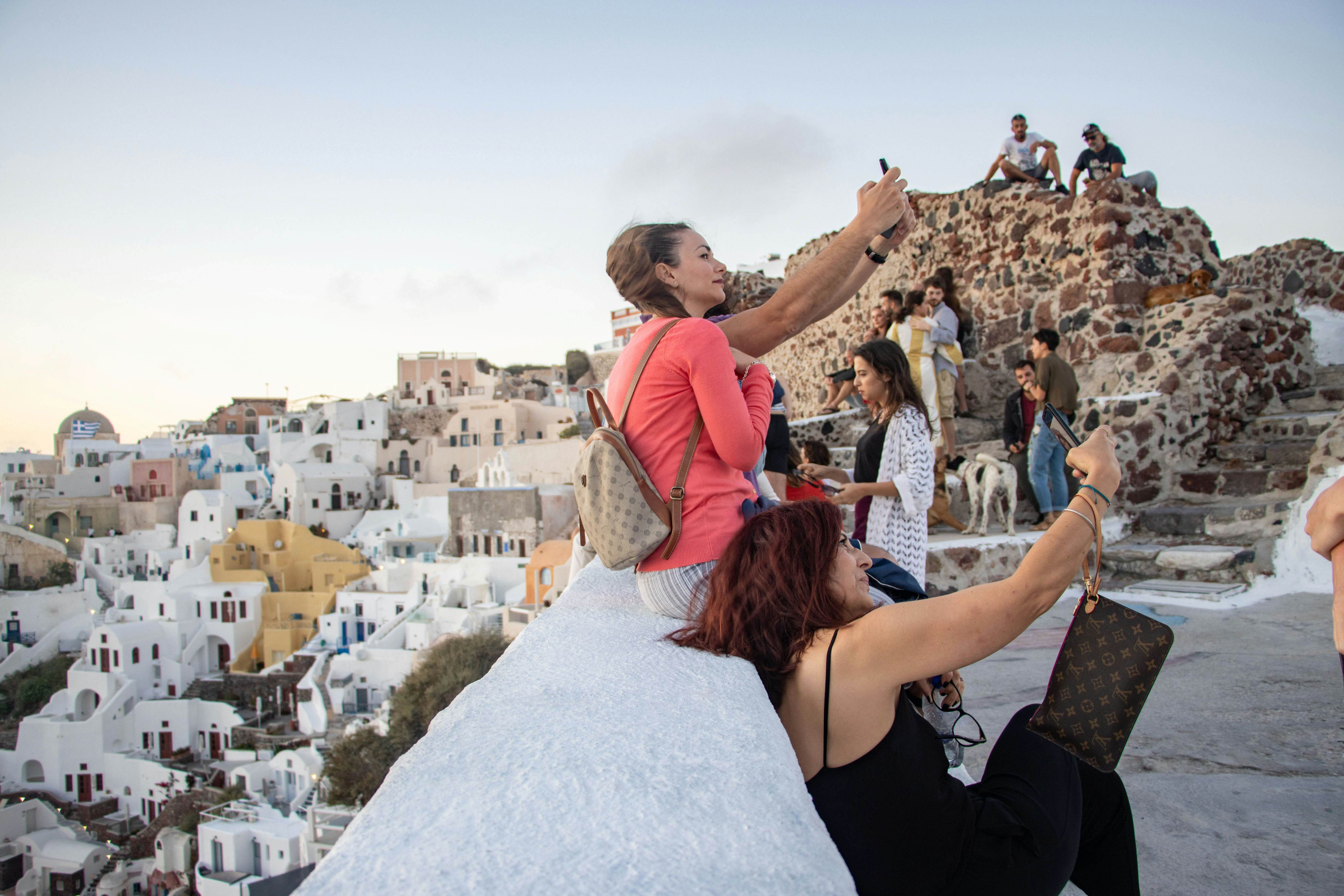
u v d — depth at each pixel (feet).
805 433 37.99
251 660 151.53
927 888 5.28
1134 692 5.33
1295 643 14.20
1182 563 20.27
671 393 7.27
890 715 5.35
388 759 79.46
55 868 107.76
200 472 230.89
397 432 232.12
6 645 173.68
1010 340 37.17
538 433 209.97
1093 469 5.66
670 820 3.19
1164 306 30.40
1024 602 5.24
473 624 102.78
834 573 5.77
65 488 226.58
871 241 9.16
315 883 2.71
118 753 129.49
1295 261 37.65
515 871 2.75
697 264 8.23
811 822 3.28
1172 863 7.67
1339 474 18.28
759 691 4.99
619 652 5.91
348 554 170.50
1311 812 8.27
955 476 29.25
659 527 6.94
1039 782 5.83
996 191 38.27
